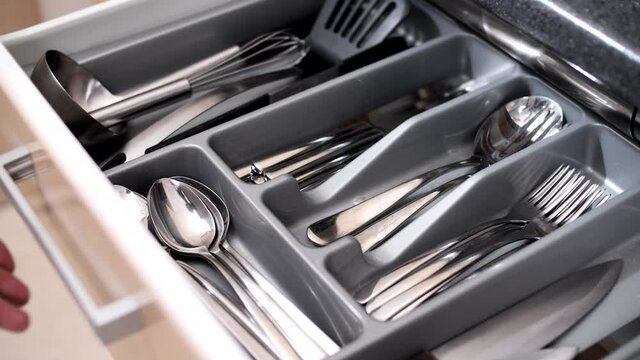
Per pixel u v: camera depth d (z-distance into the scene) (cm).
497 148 77
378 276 67
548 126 76
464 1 78
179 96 84
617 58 58
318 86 77
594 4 60
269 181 69
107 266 58
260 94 84
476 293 59
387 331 56
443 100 85
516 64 80
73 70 78
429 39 88
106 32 82
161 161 71
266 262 68
